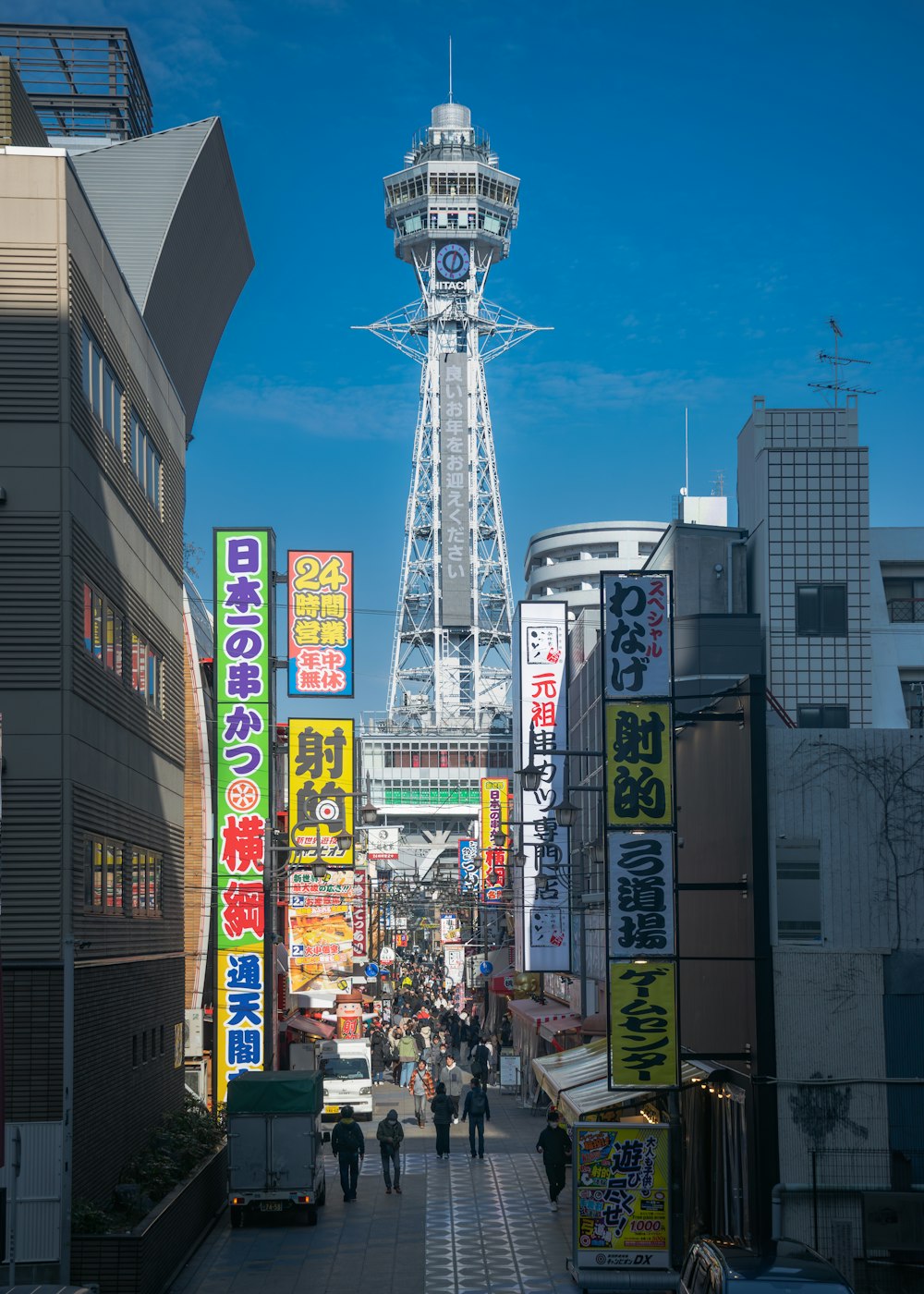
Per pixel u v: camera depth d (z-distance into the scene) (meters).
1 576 23.69
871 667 49.62
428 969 133.62
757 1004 23.45
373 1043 66.44
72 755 23.80
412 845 167.25
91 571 25.69
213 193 40.50
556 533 160.50
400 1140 33.69
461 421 183.75
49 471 23.84
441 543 182.75
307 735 42.41
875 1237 22.11
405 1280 24.72
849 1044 23.45
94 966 25.16
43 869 23.25
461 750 169.88
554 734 52.78
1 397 23.91
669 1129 23.75
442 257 188.25
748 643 48.94
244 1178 29.62
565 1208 31.25
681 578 50.97
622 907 24.16
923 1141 23.17
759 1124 23.14
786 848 23.83
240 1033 37.78
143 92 47.12
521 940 58.12
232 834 38.38
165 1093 33.44
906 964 23.66
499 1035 66.06
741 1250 17.62
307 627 40.78
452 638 183.88
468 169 187.38
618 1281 23.41
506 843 72.75
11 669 23.55
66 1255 22.05
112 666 27.80
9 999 22.86
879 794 24.00
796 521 49.38
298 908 54.69
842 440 52.38
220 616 38.97
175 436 36.91
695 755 28.94
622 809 24.34
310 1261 26.36
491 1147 40.94
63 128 45.28
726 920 25.78
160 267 38.03
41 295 24.12
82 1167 23.94
